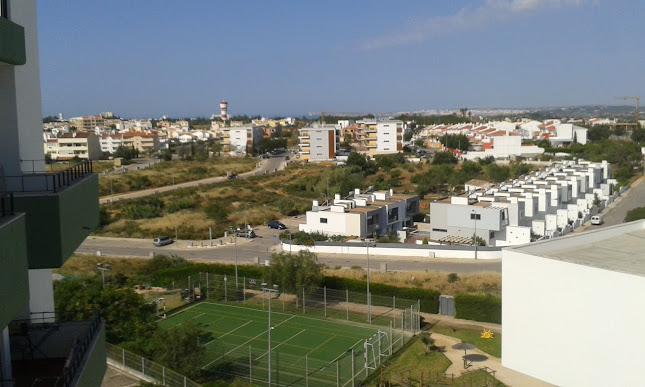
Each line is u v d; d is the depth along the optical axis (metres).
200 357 34.72
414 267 59.88
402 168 132.50
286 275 48.84
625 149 138.62
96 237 78.00
